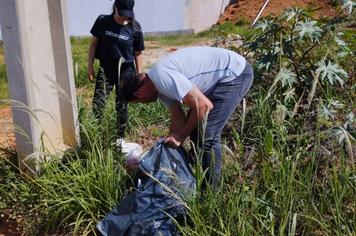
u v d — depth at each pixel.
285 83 4.75
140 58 5.94
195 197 3.59
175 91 3.62
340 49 5.13
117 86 5.52
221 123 3.90
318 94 4.88
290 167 3.66
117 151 4.54
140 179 3.84
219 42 6.23
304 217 3.54
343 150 3.80
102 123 4.89
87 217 4.07
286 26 5.01
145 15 20.34
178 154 3.79
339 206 3.38
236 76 3.90
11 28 4.36
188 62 3.81
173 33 20.91
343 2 4.75
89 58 5.88
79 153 4.71
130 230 3.61
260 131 4.50
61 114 4.88
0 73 10.86
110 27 5.61
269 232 3.45
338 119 4.39
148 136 6.01
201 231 3.48
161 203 3.63
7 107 7.98
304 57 5.07
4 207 4.39
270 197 3.74
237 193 3.63
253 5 24.19
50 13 4.70
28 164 4.50
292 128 4.33
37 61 4.64
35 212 4.22
